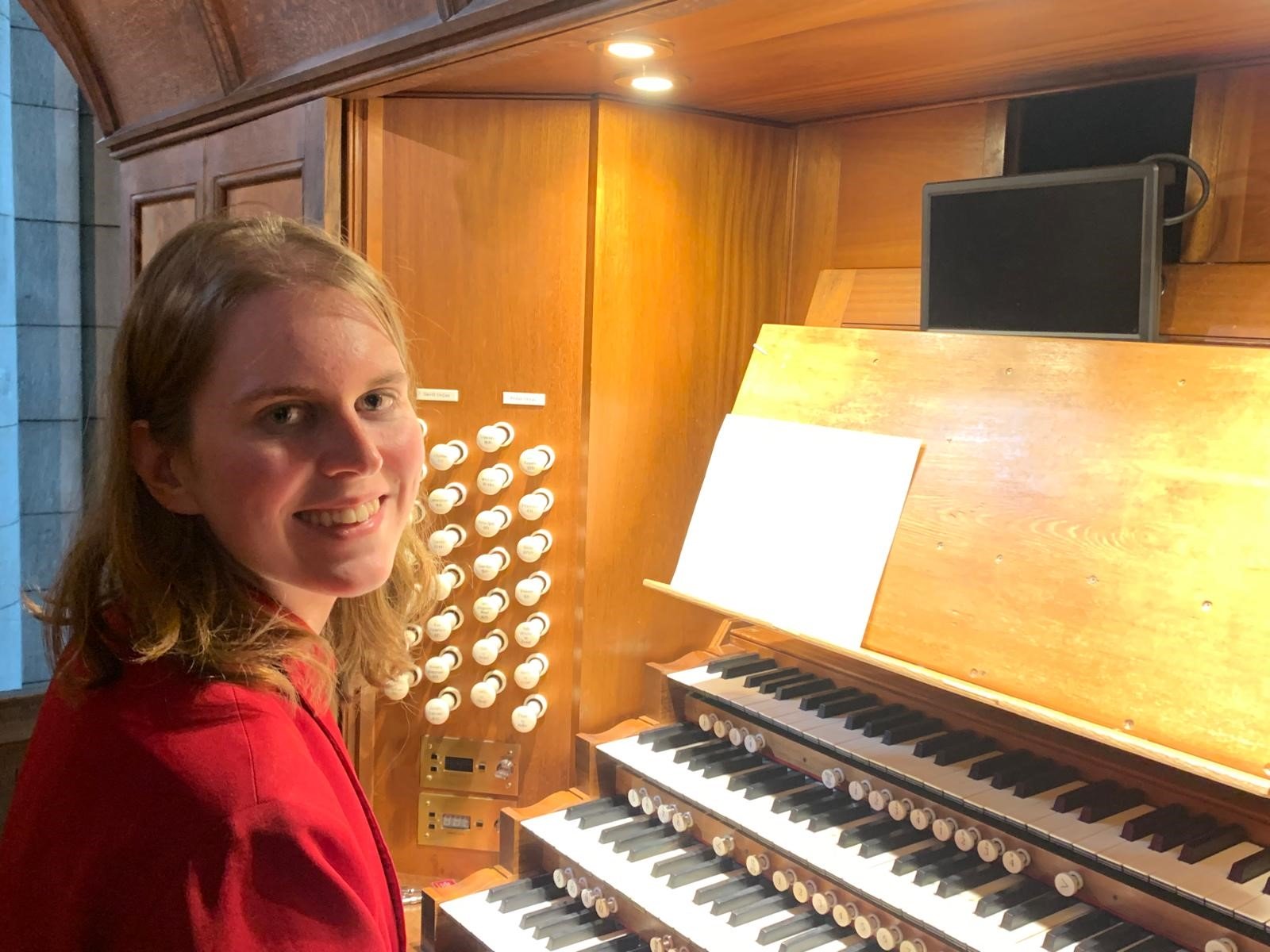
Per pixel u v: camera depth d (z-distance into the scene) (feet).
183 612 2.85
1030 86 5.89
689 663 6.97
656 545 7.25
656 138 6.84
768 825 5.37
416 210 6.92
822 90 6.19
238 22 6.98
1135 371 4.65
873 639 5.09
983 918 4.54
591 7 4.57
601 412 6.89
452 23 5.24
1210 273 5.30
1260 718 3.83
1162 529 4.32
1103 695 4.25
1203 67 5.32
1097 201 5.08
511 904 6.10
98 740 2.65
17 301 13.55
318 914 2.51
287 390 2.83
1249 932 3.95
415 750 7.36
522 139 6.78
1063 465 4.71
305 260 2.99
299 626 3.11
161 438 2.95
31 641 13.92
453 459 6.97
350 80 6.16
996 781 4.95
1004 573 4.74
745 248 7.32
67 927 2.51
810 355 6.04
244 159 7.39
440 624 7.02
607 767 6.65
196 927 2.39
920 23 4.71
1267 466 4.13
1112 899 4.41
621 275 6.85
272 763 2.60
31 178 13.43
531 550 6.93
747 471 5.95
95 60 8.80
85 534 3.07
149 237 9.09
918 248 6.61
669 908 5.42
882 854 5.08
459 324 7.00
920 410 5.36
